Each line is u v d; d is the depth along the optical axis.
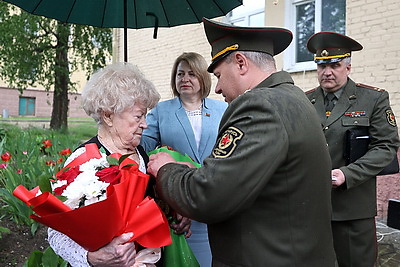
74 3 1.99
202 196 1.13
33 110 25.86
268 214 1.20
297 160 1.17
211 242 1.34
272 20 5.30
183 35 6.63
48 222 1.10
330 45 2.32
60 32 11.51
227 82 1.38
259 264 1.20
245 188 1.11
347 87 2.36
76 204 1.18
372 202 2.29
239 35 1.33
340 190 2.22
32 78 11.89
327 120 2.34
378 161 2.14
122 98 1.42
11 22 10.91
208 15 2.17
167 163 1.35
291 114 1.18
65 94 12.39
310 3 5.00
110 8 2.07
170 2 2.09
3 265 2.74
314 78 4.82
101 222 1.12
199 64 2.33
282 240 1.20
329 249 1.29
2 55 11.41
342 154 2.28
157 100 1.54
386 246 3.44
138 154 1.60
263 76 1.34
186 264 1.60
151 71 7.33
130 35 7.79
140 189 1.27
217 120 2.38
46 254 2.23
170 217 1.56
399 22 4.08
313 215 1.22
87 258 1.25
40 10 1.95
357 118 2.26
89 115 1.50
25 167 3.62
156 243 1.31
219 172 1.12
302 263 1.20
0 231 2.86
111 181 1.22
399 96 4.10
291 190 1.18
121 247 1.21
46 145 4.67
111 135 1.50
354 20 4.44
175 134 2.28
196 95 2.39
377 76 4.27
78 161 1.36
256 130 1.14
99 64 12.20
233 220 1.24
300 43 5.12
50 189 1.21
